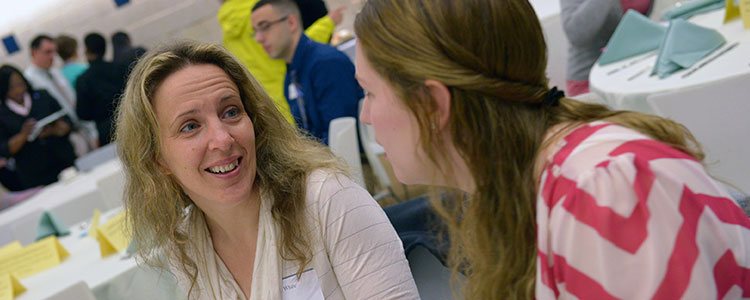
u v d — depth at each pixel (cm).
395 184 365
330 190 115
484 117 61
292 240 116
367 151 307
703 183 56
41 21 645
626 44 223
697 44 185
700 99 150
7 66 476
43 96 493
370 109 67
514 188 61
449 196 71
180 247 124
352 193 116
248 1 363
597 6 267
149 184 117
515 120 61
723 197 57
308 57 300
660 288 51
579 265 54
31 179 480
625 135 57
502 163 61
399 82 62
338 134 257
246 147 112
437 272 149
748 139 149
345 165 124
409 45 60
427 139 62
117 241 207
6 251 233
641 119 61
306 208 116
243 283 124
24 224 299
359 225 113
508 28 58
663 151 56
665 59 184
